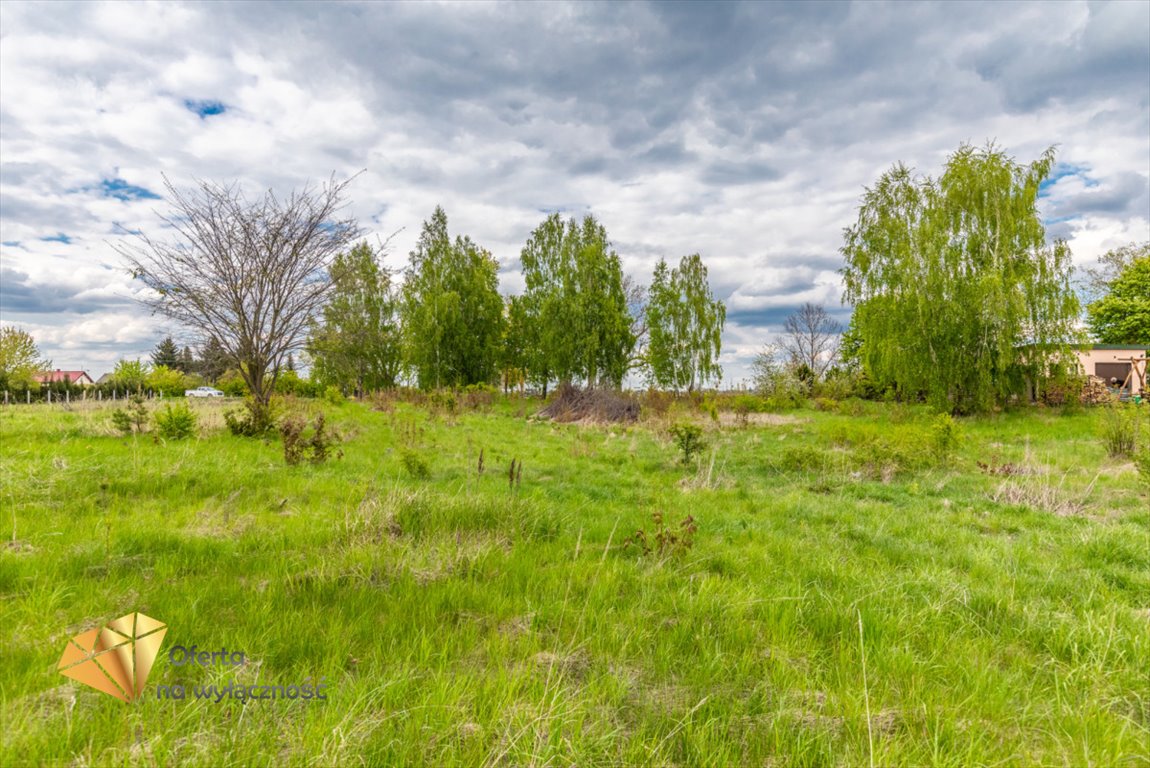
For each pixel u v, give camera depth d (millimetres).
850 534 6531
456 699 2670
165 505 6320
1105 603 4320
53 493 6320
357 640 3299
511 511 6105
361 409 21172
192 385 38875
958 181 23719
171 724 2375
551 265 42750
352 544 4953
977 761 2395
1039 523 7246
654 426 18891
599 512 7117
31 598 3543
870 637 3584
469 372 41094
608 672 3086
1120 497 8680
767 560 5254
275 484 7688
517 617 3793
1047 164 22797
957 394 24797
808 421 22438
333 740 2271
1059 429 18953
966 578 4895
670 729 2619
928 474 10578
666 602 4105
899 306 24734
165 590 3805
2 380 29156
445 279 41500
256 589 3936
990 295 21984
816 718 2721
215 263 13117
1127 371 33938
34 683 2639
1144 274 36719
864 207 26406
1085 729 2656
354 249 14812
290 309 13922
